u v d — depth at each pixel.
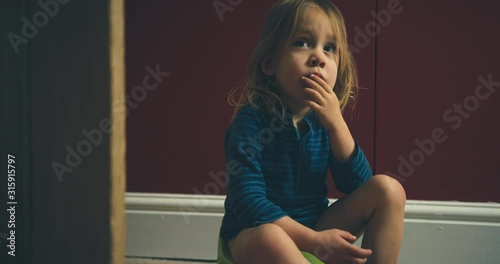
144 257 1.52
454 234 1.45
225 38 1.48
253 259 0.84
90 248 0.60
